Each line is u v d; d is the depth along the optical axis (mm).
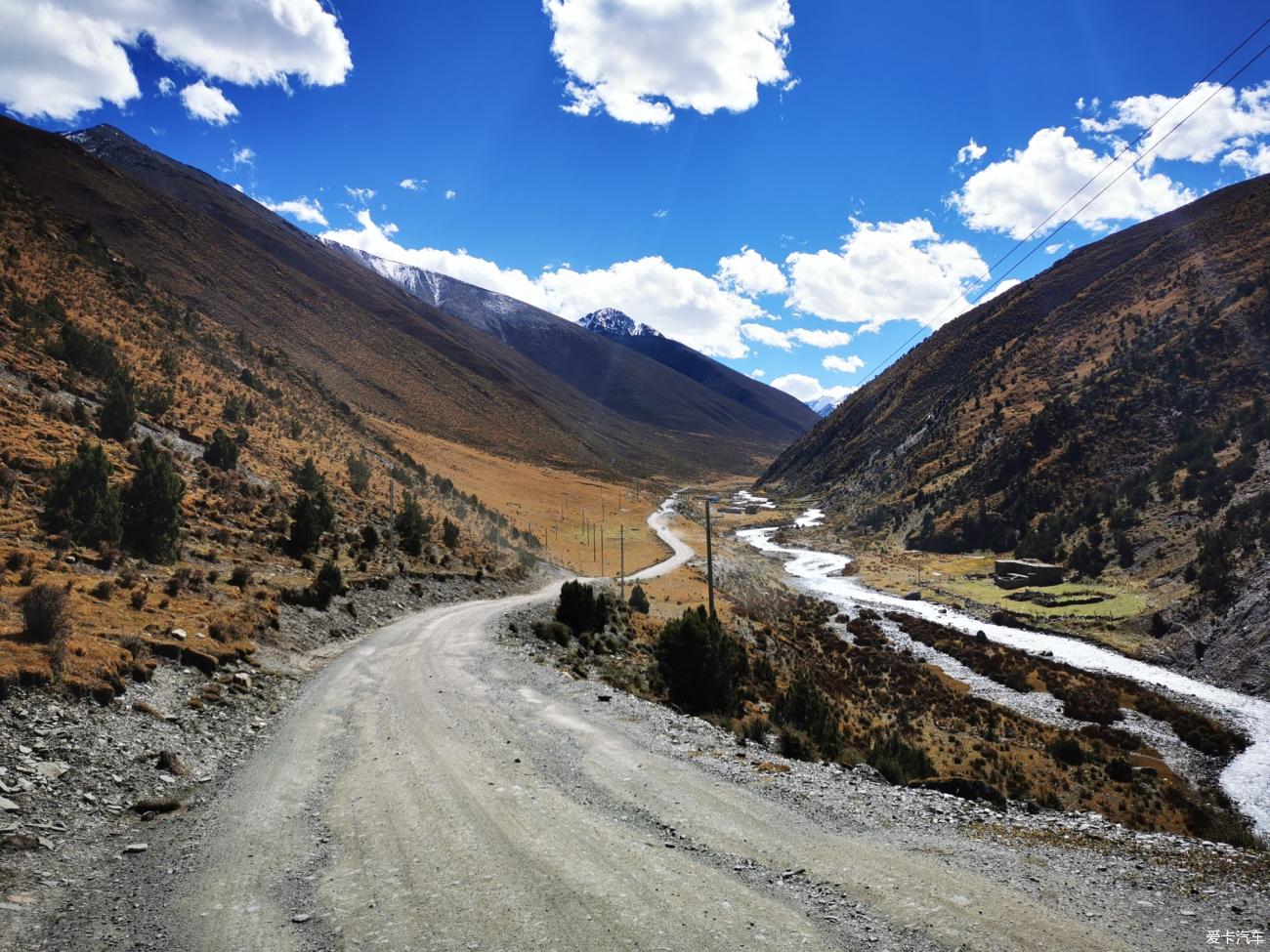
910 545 115625
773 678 34750
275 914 6703
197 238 167250
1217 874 7793
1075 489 97375
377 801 10125
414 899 7012
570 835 8773
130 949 6055
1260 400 83875
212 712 14383
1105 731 35000
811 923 6492
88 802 9352
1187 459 83000
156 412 47406
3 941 6059
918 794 11055
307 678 19766
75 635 14164
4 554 19438
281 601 26516
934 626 63844
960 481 123438
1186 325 115938
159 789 10461
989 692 43844
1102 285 162750
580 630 33531
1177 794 26328
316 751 12883
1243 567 54312
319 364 145375
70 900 6977
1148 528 75125
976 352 196125
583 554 96250
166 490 26547
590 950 6000
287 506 43344
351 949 6023
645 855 8125
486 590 47875
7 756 9531
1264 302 104625
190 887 7320
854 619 68250
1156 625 56125
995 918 6566
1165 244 157500
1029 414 128375
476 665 22047
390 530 53250
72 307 60062
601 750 12930
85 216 140250
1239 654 46125
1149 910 6789
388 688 18547
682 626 22688
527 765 11961
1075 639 59250
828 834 8898
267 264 186250
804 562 112375
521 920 6562
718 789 10711
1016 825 9609
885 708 37219
